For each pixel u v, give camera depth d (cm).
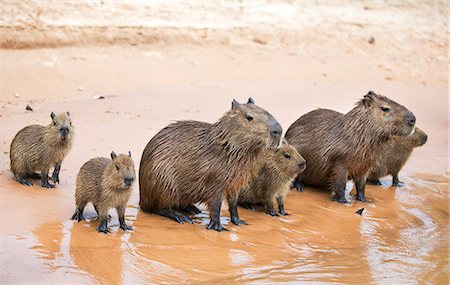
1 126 1409
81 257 838
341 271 904
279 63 2328
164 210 1020
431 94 2194
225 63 2236
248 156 967
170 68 2102
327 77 2267
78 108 1628
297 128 1241
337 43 2597
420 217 1162
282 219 1074
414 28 2841
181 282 810
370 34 2712
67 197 1047
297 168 1051
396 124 1137
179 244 918
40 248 848
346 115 1181
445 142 1683
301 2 2803
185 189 993
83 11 2205
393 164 1299
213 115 1638
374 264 942
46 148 1064
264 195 1079
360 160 1164
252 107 969
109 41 2172
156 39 2267
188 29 2367
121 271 816
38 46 2030
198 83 2017
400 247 1022
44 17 2100
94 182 916
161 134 1009
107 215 921
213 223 991
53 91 1781
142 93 1844
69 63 1970
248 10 2611
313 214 1113
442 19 2977
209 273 843
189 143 985
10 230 891
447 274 924
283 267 895
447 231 1108
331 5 2852
